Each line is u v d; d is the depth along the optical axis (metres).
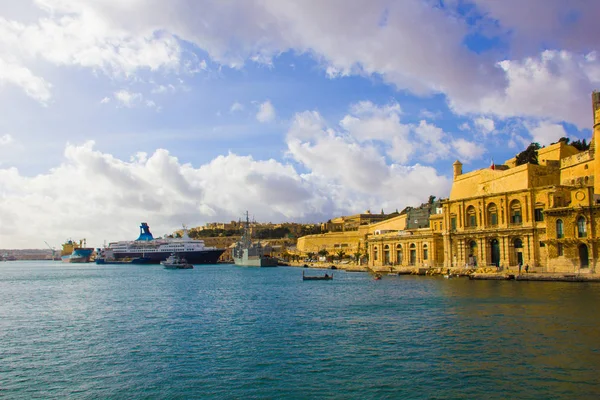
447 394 27.80
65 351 39.94
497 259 108.06
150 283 122.19
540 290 71.44
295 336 43.91
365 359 35.25
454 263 117.62
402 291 80.62
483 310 54.06
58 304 74.62
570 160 101.38
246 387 29.89
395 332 44.31
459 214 116.38
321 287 98.06
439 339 40.69
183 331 47.84
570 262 87.88
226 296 82.94
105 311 64.56
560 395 27.12
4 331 49.50
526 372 31.02
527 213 100.50
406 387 29.12
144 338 44.69
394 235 144.12
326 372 32.47
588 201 85.25
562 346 36.69
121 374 33.19
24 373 33.75
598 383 28.75
